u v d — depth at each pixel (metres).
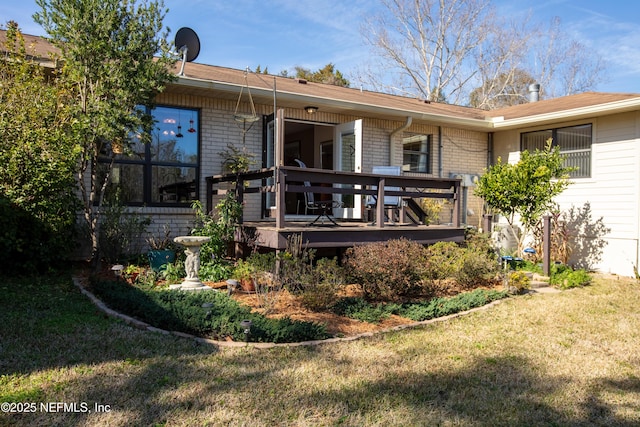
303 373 3.91
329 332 5.05
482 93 28.94
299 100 9.33
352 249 6.98
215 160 9.14
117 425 2.95
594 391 3.85
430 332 5.29
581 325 5.82
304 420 3.15
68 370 3.69
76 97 7.17
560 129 11.67
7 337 4.30
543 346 4.95
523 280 7.52
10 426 2.88
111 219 7.46
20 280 6.48
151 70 6.84
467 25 26.44
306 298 5.89
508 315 6.16
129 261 7.66
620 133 10.35
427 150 12.42
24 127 6.67
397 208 9.89
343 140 10.66
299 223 8.70
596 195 10.80
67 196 6.90
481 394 3.70
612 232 10.47
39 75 7.14
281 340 4.65
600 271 10.61
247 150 9.47
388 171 9.98
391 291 6.37
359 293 6.91
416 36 26.84
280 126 7.12
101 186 8.13
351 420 3.18
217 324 4.66
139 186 8.48
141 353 4.12
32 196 6.61
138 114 7.09
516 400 3.62
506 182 9.41
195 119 9.06
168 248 7.67
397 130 11.43
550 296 7.44
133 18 6.83
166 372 3.78
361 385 3.74
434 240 8.54
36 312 5.08
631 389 3.92
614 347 5.01
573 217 11.23
